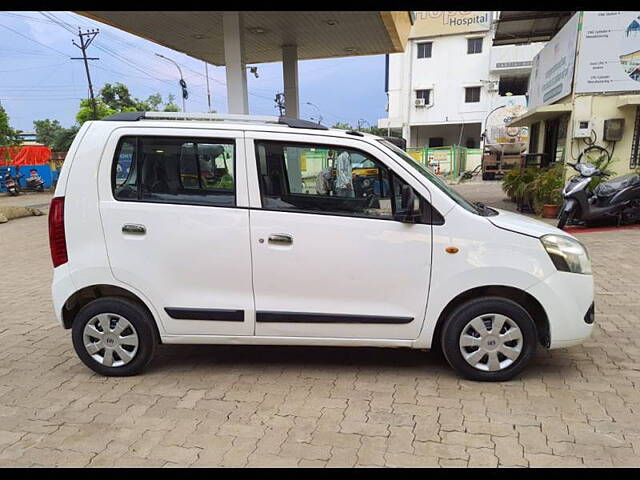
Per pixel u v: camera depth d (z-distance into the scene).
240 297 3.58
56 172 29.36
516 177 12.95
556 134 12.55
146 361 3.76
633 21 9.88
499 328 3.48
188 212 3.52
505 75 33.81
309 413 3.21
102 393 3.55
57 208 3.59
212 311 3.57
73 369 4.00
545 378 3.62
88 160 3.56
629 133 10.33
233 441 2.92
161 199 3.56
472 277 3.40
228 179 3.54
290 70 11.66
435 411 3.20
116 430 3.06
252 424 3.10
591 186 9.89
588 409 3.18
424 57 34.50
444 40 33.81
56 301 3.67
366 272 3.47
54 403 3.42
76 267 3.61
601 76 10.28
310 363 4.00
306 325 3.56
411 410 3.21
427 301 3.47
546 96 12.95
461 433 2.95
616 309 5.09
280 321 3.56
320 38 10.82
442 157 31.39
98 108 34.03
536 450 2.77
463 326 3.49
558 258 3.40
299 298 3.55
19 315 5.49
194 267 3.56
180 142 3.54
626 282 6.03
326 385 3.60
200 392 3.54
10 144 31.08
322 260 3.47
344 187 3.53
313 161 3.54
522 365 3.51
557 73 11.88
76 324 3.73
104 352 3.77
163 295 3.60
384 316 3.49
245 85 9.22
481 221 3.41
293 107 11.85
